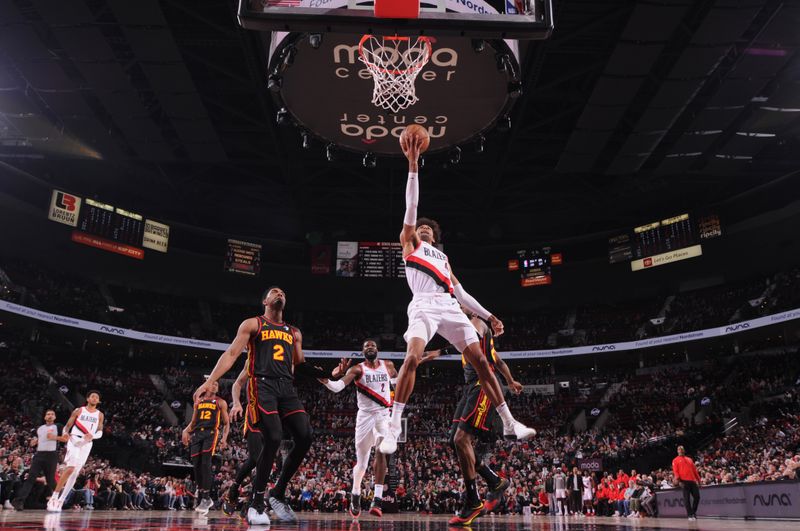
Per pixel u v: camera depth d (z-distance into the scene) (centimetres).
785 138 2967
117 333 3400
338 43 1192
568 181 3500
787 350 3120
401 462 2639
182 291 4141
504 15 721
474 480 482
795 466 1162
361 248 3981
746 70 2277
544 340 4106
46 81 2494
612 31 2134
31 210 3180
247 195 3756
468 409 491
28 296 3098
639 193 3619
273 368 484
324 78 1310
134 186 3606
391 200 3641
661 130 2633
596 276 4062
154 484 1984
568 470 2577
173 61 2248
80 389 2995
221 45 2286
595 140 2730
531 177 3419
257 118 2861
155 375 3522
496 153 3028
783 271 3622
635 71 2216
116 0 1936
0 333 3212
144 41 2134
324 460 2688
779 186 3247
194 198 3775
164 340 3572
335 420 3341
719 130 2698
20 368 2928
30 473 919
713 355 3628
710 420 2806
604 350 3731
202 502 884
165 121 2848
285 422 489
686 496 1206
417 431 3284
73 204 3331
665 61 2258
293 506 2162
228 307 4306
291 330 511
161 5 2055
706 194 3625
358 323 4381
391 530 384
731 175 3256
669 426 2892
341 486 2211
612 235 3866
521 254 4138
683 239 3578
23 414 2530
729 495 1180
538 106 2761
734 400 2920
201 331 3950
